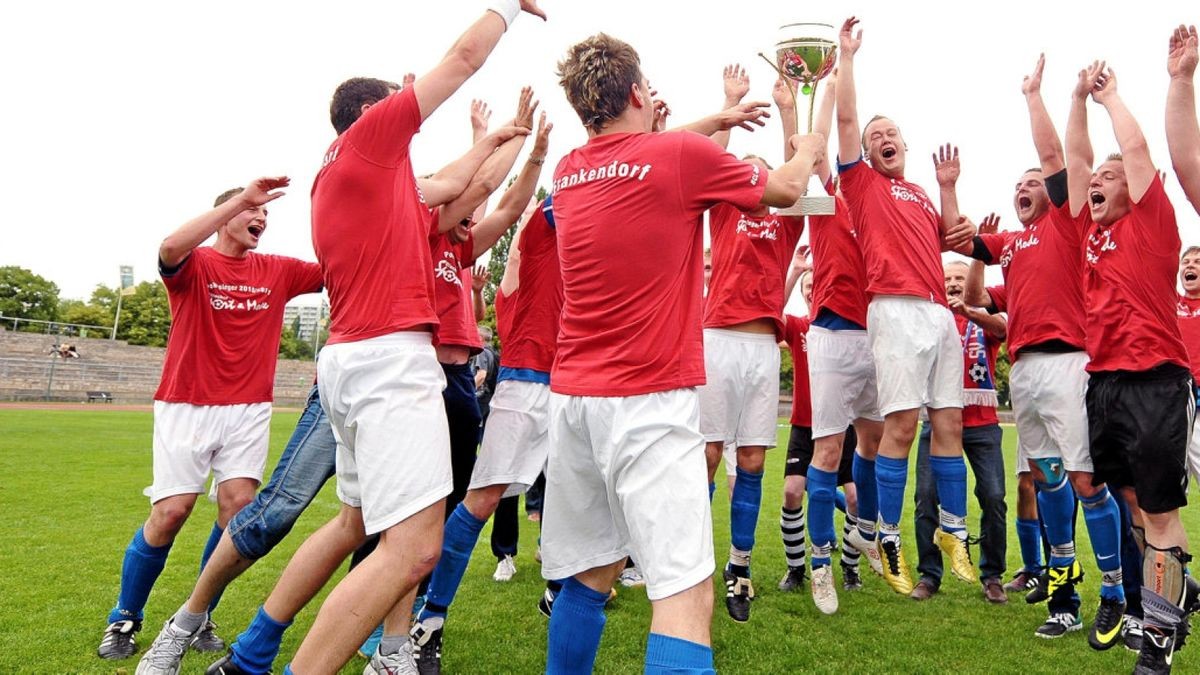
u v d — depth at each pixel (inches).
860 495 202.4
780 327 189.8
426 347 114.9
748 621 181.8
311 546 118.1
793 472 219.3
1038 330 180.9
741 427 186.7
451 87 114.0
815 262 205.8
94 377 1722.4
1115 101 161.6
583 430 103.4
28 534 252.4
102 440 594.9
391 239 114.0
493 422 168.9
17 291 2987.2
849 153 184.9
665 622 89.0
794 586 215.2
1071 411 174.4
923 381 178.5
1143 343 150.5
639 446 96.4
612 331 101.9
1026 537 222.1
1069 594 178.9
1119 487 158.6
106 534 253.8
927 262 183.3
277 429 854.5
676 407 99.0
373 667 131.6
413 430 107.4
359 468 107.7
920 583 215.6
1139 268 151.5
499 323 201.2
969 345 223.9
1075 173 171.6
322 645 98.9
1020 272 186.7
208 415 162.7
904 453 179.8
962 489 187.8
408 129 112.5
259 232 174.4
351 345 111.5
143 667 127.0
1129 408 151.6
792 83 186.4
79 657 144.7
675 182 101.9
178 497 155.7
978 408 217.2
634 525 95.4
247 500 166.4
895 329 178.1
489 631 170.9
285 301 179.9
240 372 167.6
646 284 101.3
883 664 151.7
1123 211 157.5
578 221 107.1
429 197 141.3
